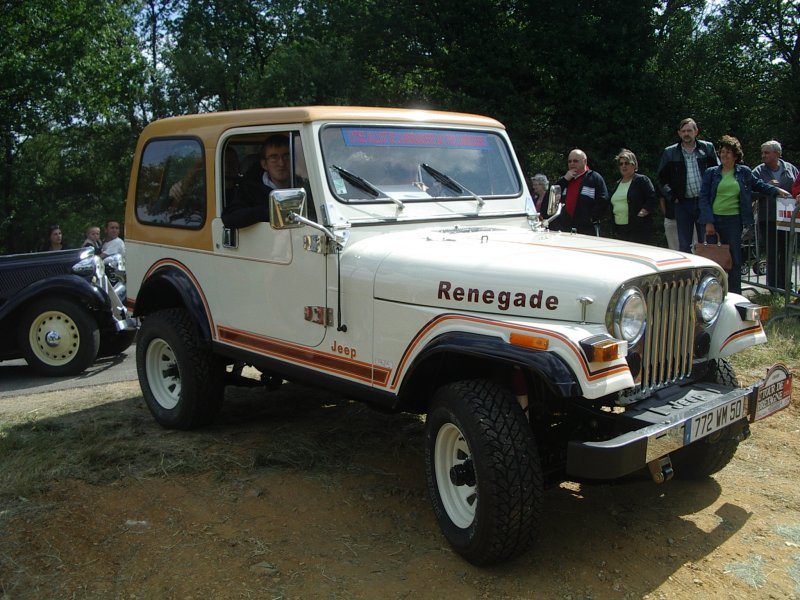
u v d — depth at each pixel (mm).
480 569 3156
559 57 18406
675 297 3346
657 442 2910
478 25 19359
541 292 3080
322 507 3768
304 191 3555
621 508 3723
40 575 3168
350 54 21250
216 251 4559
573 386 2770
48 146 28594
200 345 4727
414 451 4496
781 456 4352
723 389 3387
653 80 19266
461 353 3113
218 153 4492
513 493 2918
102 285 7453
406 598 2965
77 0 21641
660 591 2994
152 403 5094
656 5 19547
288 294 4086
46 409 5734
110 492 3969
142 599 2990
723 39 22156
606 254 3328
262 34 30156
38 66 20672
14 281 7180
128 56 24531
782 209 7711
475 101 18359
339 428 4902
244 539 3447
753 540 3387
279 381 5078
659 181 8086
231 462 4332
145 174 5227
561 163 19438
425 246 3652
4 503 3840
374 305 3604
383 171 4098
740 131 21750
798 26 22953
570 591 2994
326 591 3016
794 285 7840
